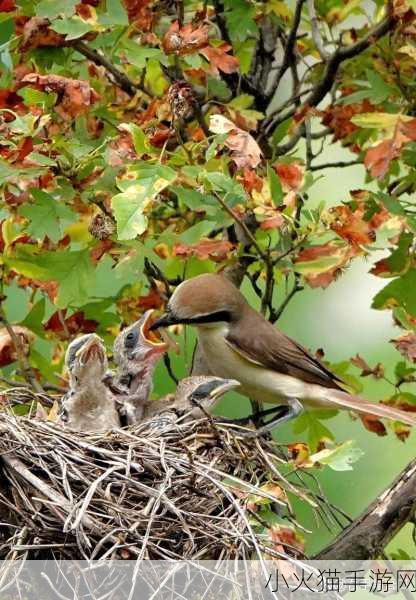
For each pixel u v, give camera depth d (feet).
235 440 35.76
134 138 34.63
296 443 36.50
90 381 37.04
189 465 33.40
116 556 31.89
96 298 39.55
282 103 45.44
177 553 32.37
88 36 37.04
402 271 38.04
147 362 38.60
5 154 34.47
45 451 33.01
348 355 51.13
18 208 35.58
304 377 39.27
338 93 45.19
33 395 38.29
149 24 37.58
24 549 31.58
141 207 33.09
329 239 37.04
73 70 39.37
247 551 32.89
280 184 35.65
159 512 32.63
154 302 39.60
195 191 35.24
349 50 39.65
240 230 39.55
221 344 39.09
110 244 37.06
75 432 34.19
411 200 46.37
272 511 37.01
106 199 36.27
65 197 35.86
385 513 36.52
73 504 31.81
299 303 51.80
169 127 37.58
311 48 43.80
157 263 39.34
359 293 51.90
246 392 39.83
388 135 36.40
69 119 36.42
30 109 35.58
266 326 39.40
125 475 32.86
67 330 39.24
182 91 36.40
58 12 36.04
